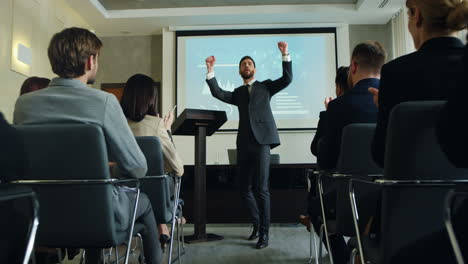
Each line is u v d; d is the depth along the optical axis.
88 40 1.38
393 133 0.89
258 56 6.39
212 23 6.39
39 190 1.20
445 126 0.68
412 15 1.12
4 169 0.96
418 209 0.90
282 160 6.32
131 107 2.02
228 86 6.37
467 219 0.79
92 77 1.45
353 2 6.00
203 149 3.21
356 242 1.23
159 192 1.74
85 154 1.18
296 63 6.37
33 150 1.18
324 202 1.70
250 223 4.11
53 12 5.25
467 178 0.88
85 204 1.20
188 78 6.41
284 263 2.42
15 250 0.98
